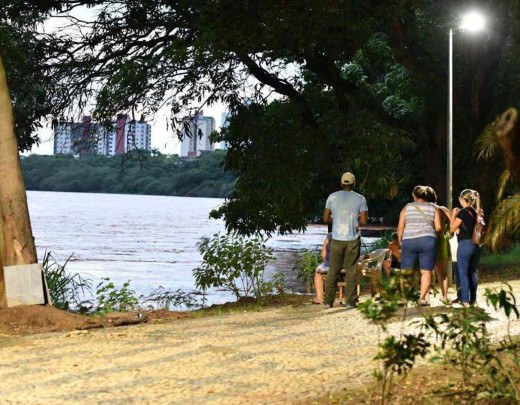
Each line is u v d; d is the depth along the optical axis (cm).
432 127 3419
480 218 1689
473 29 2627
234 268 2220
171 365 1079
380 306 852
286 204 3253
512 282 2286
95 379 990
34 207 16000
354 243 1709
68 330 1430
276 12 2781
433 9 3359
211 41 2791
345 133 3222
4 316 1467
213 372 1032
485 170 3275
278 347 1223
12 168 1600
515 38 1438
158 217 12781
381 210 8631
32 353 1167
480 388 898
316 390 920
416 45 3312
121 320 1529
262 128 3269
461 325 910
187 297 2683
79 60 3170
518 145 822
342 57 3216
